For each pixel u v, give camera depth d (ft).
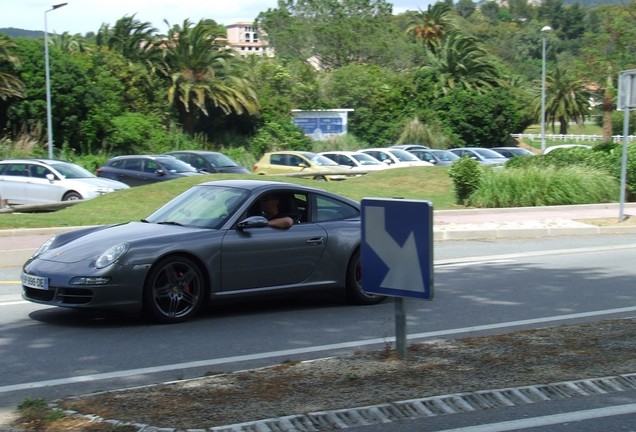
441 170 96.48
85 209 66.28
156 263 30.58
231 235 32.40
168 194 72.49
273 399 20.22
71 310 33.96
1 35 156.46
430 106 218.79
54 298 29.89
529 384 21.97
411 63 258.78
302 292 34.24
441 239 60.90
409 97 222.48
